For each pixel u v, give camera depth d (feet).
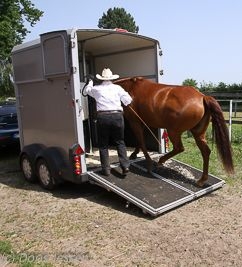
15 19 101.91
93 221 17.21
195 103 18.47
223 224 16.35
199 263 13.21
